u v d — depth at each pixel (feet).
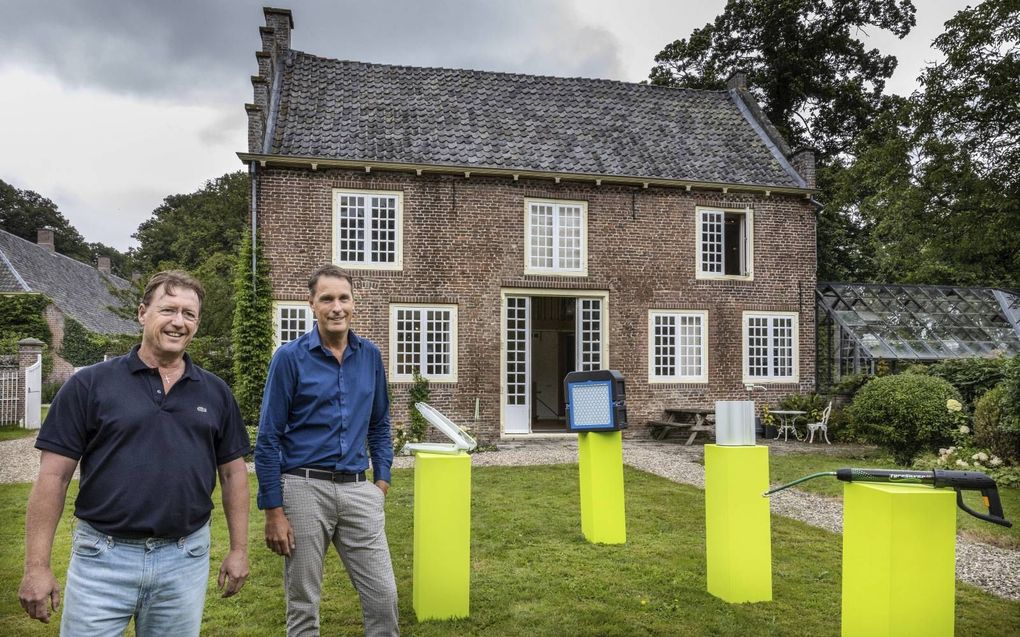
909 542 12.25
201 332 57.31
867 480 13.10
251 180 48.14
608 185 53.93
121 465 8.32
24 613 15.84
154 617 8.65
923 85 61.98
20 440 49.16
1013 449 37.11
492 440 51.24
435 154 51.34
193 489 8.75
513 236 52.19
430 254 50.80
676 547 21.67
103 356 99.09
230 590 9.43
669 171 55.11
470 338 51.26
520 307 53.42
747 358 56.29
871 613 12.66
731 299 56.13
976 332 59.77
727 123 62.49
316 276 12.10
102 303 122.93
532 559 20.30
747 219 56.65
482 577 18.60
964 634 15.20
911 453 40.73
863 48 92.89
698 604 16.74
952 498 12.51
